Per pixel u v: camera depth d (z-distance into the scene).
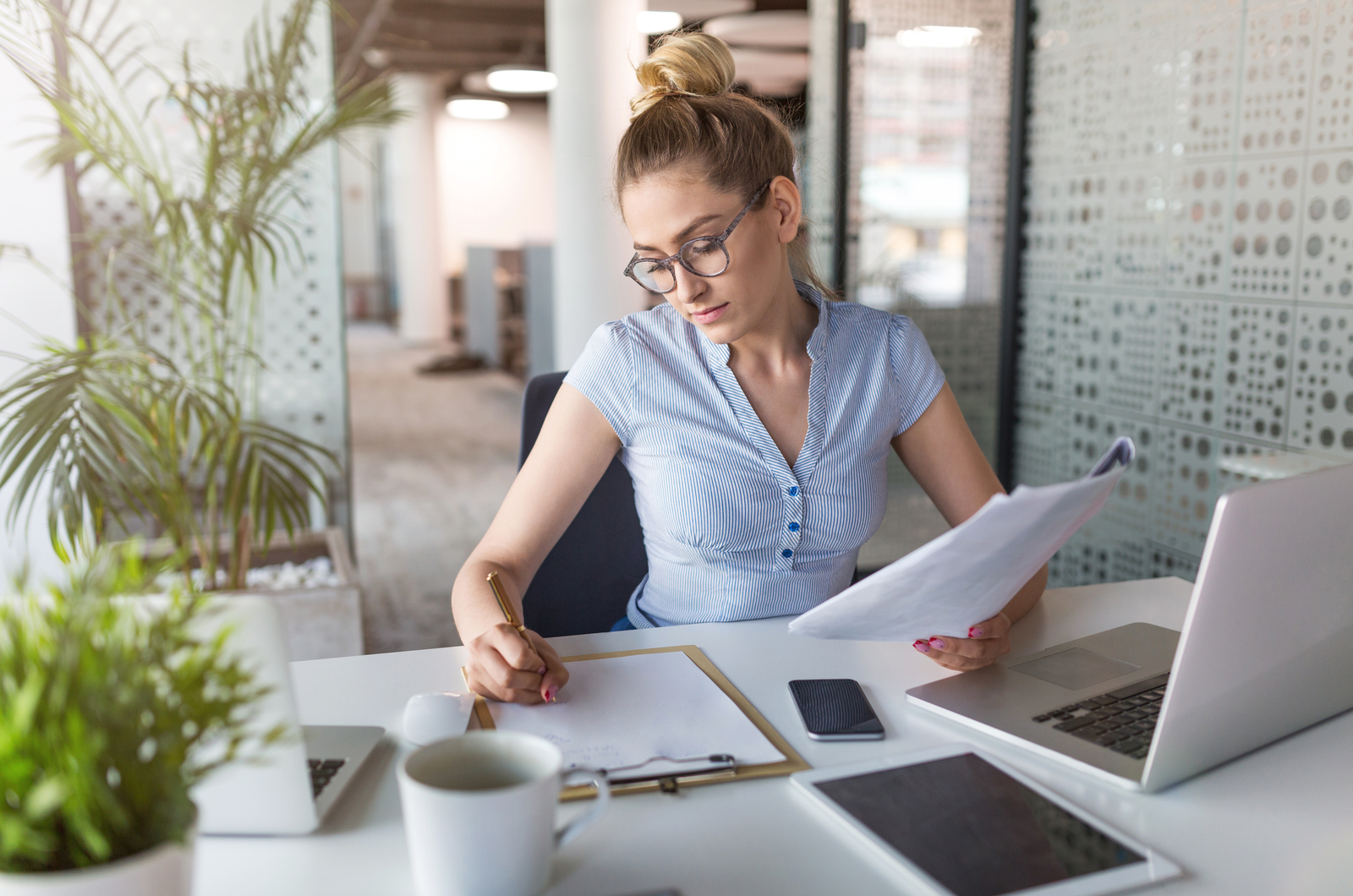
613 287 4.02
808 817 0.70
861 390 1.18
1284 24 2.16
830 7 3.23
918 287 3.26
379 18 7.98
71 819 0.40
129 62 2.78
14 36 2.42
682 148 1.01
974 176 3.16
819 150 3.30
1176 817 0.70
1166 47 2.49
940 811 0.69
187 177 2.79
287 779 0.65
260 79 2.55
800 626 0.83
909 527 3.30
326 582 2.70
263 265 3.01
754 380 1.16
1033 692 0.90
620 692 0.90
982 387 3.24
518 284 9.03
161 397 2.18
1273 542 0.68
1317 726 0.84
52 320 2.64
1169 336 2.53
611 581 1.33
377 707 0.88
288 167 2.42
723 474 1.13
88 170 2.54
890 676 0.95
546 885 0.61
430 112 11.36
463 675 0.95
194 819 0.44
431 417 7.15
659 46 1.12
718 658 1.00
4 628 0.42
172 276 2.38
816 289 1.24
